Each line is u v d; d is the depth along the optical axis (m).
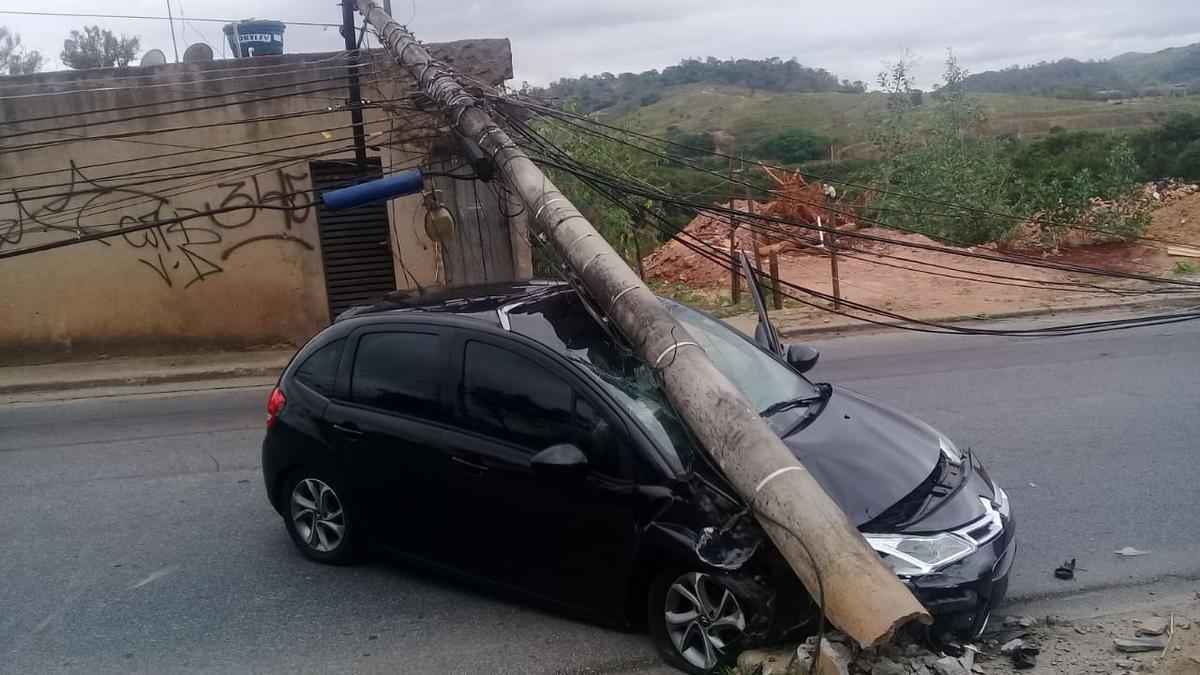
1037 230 21.09
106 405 11.84
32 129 13.41
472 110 10.07
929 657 4.54
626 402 5.19
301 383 6.39
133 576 6.42
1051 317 16.03
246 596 6.04
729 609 4.70
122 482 8.47
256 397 12.04
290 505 6.54
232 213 14.03
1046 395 10.58
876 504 4.87
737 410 4.98
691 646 4.87
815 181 22.33
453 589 6.04
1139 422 9.33
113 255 13.92
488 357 5.57
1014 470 8.02
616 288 6.04
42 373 13.33
